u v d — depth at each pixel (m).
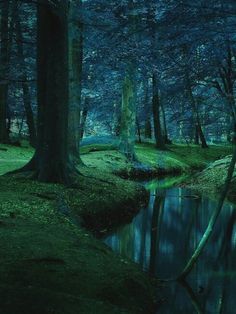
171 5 13.49
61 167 15.20
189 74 20.62
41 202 12.24
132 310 6.79
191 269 9.30
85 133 58.84
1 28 30.58
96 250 8.99
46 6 14.45
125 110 32.25
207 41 14.38
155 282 8.92
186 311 7.62
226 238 13.50
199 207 18.70
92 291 6.80
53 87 15.13
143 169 30.78
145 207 18.25
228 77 19.39
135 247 12.02
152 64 20.80
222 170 25.48
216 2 12.40
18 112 42.28
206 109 32.72
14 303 5.62
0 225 9.53
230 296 8.40
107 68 28.00
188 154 41.62
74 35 21.80
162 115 47.47
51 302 5.84
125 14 20.36
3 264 7.16
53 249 8.33
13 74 30.22
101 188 15.83
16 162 24.69
